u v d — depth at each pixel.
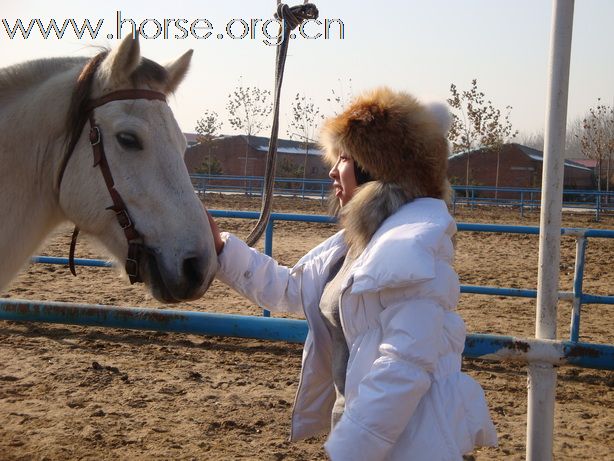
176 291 2.44
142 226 2.50
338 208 2.38
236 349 5.99
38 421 4.09
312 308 2.37
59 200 2.70
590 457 3.92
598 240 16.44
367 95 2.15
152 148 2.52
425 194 2.10
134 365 5.36
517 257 13.25
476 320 7.55
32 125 2.67
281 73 2.65
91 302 7.72
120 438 3.89
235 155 48.25
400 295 1.94
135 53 2.49
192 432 4.05
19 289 8.34
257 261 2.56
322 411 2.38
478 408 2.05
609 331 7.29
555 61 2.48
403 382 1.87
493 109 39.47
